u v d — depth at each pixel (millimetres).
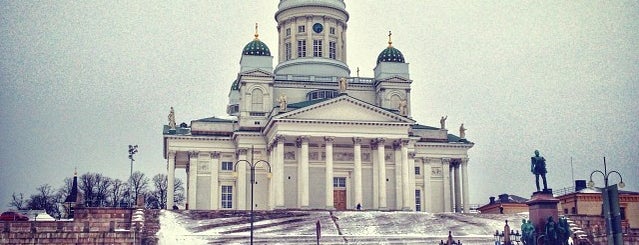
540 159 71938
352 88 132125
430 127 134500
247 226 89688
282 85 128750
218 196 122688
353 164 119062
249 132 122062
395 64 131625
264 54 128000
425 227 92000
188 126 131875
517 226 93000
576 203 107875
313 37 135125
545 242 68438
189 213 93375
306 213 97625
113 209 88500
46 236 80188
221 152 124312
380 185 115000
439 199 129625
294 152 117438
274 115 113812
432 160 130625
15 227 80438
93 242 80500
